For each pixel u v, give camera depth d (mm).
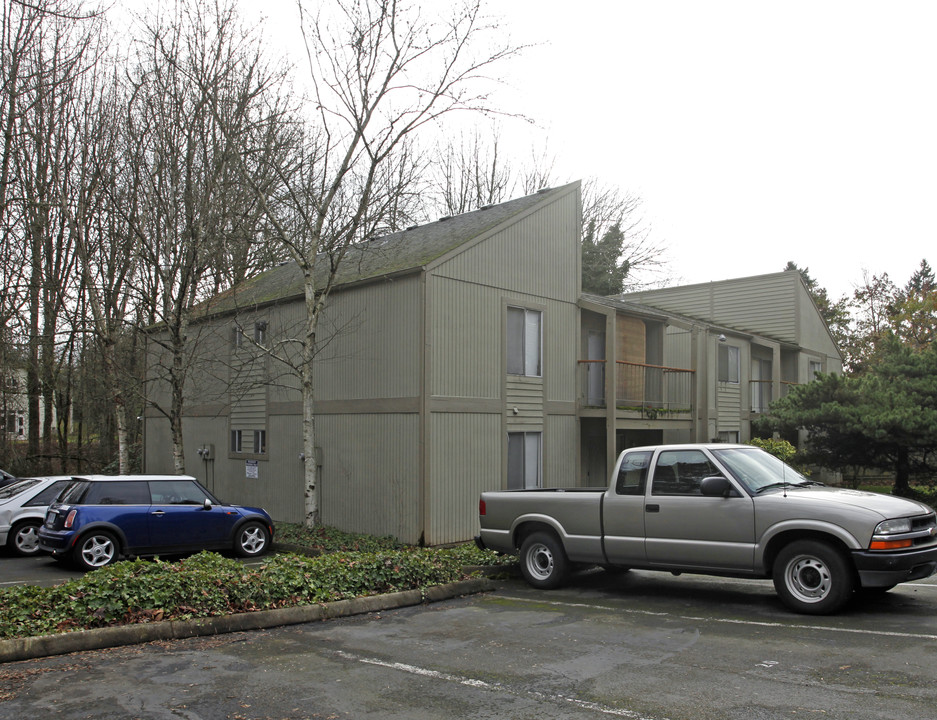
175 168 17031
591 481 19844
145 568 8500
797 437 27516
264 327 19188
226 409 20797
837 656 6305
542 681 5852
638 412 19609
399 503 15055
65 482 14852
